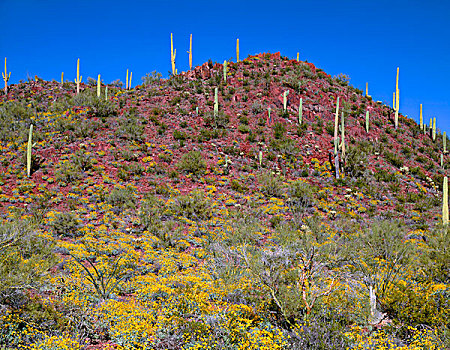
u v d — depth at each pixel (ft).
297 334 18.08
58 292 25.09
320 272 25.71
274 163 84.94
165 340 19.10
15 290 21.09
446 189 57.62
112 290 27.07
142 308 22.88
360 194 74.33
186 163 77.71
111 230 50.21
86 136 85.56
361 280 26.55
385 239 28.22
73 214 52.60
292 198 66.90
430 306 21.38
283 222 53.67
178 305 22.68
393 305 22.48
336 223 49.62
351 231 40.16
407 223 62.18
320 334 17.61
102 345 19.35
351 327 20.02
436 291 24.67
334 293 23.04
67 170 69.36
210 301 25.54
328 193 73.87
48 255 26.84
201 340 18.45
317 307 20.98
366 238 29.07
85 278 28.84
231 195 69.97
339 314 21.45
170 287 28.45
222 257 32.48
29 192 62.64
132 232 50.52
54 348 16.88
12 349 16.63
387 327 20.70
